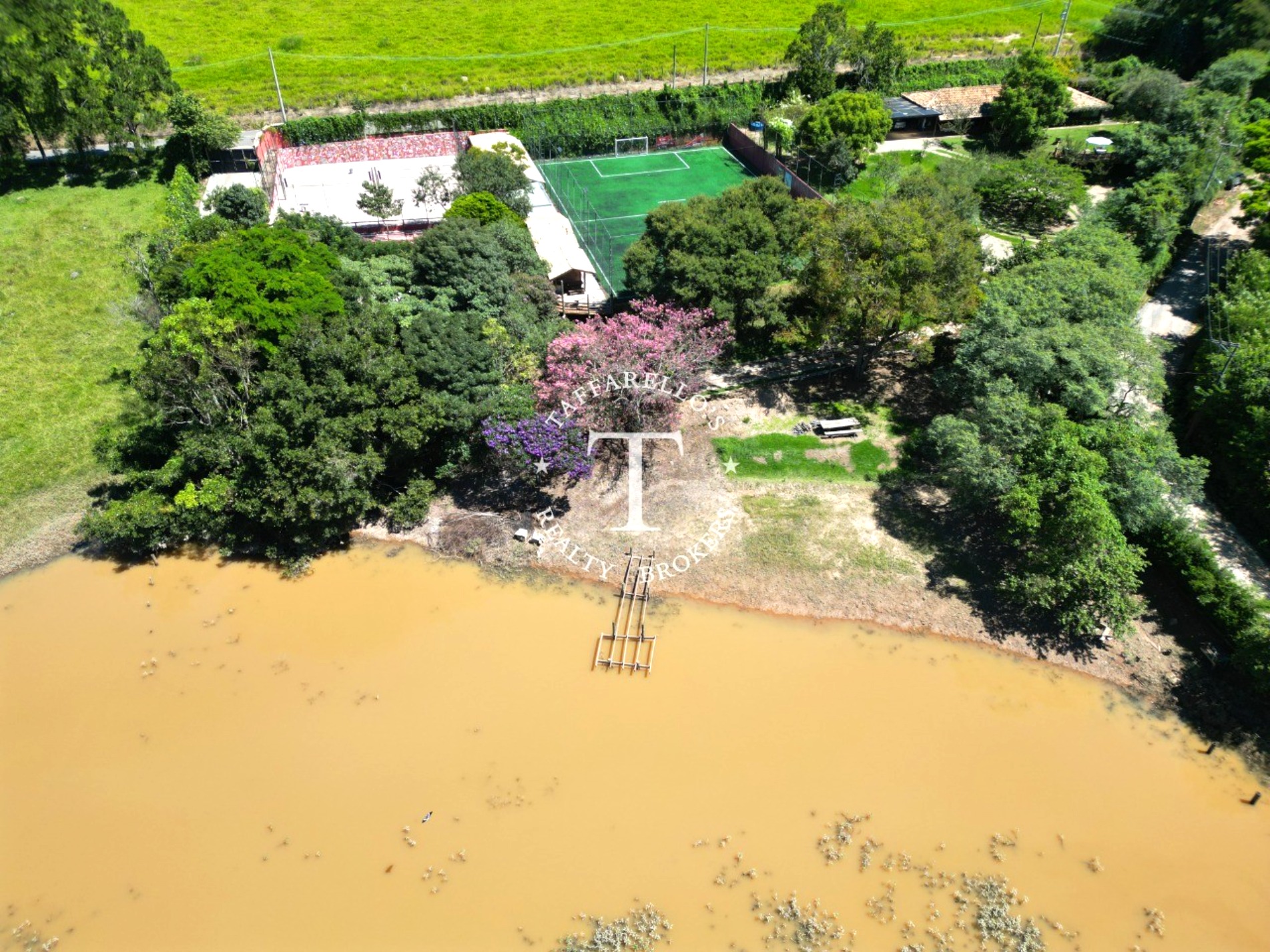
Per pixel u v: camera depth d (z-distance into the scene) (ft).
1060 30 363.76
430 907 109.91
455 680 137.80
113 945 106.73
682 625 146.41
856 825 118.21
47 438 182.09
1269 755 127.44
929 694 135.85
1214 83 278.67
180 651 143.23
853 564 154.81
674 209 193.16
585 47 366.84
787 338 204.54
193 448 151.43
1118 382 158.61
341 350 154.71
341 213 258.37
